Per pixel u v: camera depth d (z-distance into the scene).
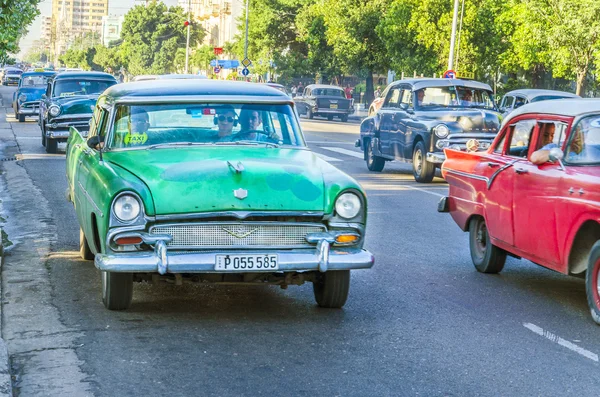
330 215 6.98
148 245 6.82
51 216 12.87
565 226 7.62
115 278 7.22
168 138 7.94
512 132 9.05
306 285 8.75
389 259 10.19
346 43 57.66
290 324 7.16
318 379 5.75
